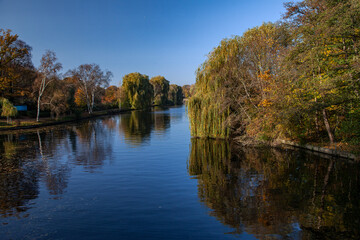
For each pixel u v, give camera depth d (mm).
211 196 11539
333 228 8359
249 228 8500
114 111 92062
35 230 8750
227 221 9039
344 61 17047
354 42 16781
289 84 20016
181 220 9227
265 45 24344
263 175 14602
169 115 72312
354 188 11992
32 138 33156
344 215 9273
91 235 8312
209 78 27875
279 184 12883
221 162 18281
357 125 18188
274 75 22922
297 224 8672
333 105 18953
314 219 9000
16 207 10797
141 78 101312
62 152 23453
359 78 16484
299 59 18875
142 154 21938
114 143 28219
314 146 21000
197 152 22312
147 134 35250
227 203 10664
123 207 10562
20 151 24141
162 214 9781
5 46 50969
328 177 13750
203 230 8453
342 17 16250
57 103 58062
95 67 78500
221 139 28641
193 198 11367
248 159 18938
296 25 20750
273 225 8656
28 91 60562
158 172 16031
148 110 102688
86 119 67562
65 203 11156
